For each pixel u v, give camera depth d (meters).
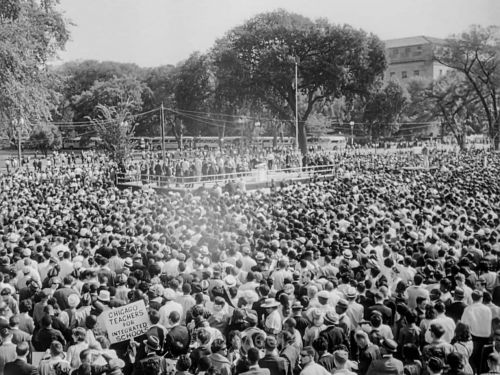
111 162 61.03
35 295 10.71
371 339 8.63
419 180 36.25
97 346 8.39
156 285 10.32
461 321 9.65
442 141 101.81
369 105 107.56
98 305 9.85
